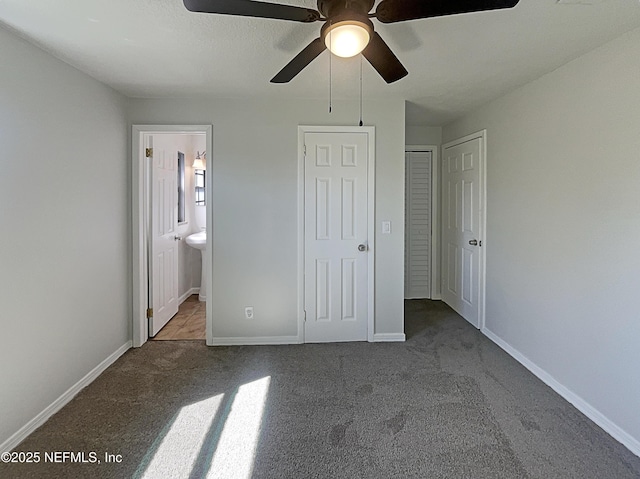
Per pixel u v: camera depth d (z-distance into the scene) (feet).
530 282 9.20
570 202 7.75
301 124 10.72
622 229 6.52
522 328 9.59
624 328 6.49
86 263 8.53
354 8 4.58
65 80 7.73
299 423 7.00
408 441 6.47
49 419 7.14
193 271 16.89
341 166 10.90
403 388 8.32
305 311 11.09
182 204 15.34
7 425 6.28
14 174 6.40
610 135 6.73
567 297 7.88
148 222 11.25
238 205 10.79
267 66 8.01
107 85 9.30
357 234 11.07
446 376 8.89
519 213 9.65
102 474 5.69
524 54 7.33
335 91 9.89
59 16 5.83
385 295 11.19
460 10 4.32
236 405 7.64
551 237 8.38
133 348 10.68
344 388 8.34
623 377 6.50
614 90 6.64
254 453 6.17
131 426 6.93
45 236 7.17
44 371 7.15
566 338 7.91
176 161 13.66
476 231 12.26
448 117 13.32
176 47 7.02
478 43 6.85
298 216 10.90
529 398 7.88
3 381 6.19
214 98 10.49
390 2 4.21
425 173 15.72
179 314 13.89
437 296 16.02
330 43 4.74
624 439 6.44
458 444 6.38
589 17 5.89
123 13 5.78
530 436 6.59
